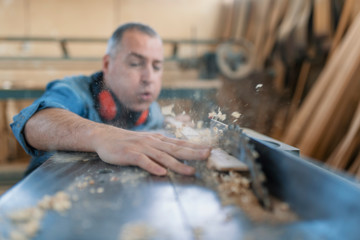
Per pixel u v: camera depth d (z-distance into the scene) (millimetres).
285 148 722
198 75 3021
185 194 520
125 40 1157
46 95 1066
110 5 3779
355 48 1919
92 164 695
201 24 3943
